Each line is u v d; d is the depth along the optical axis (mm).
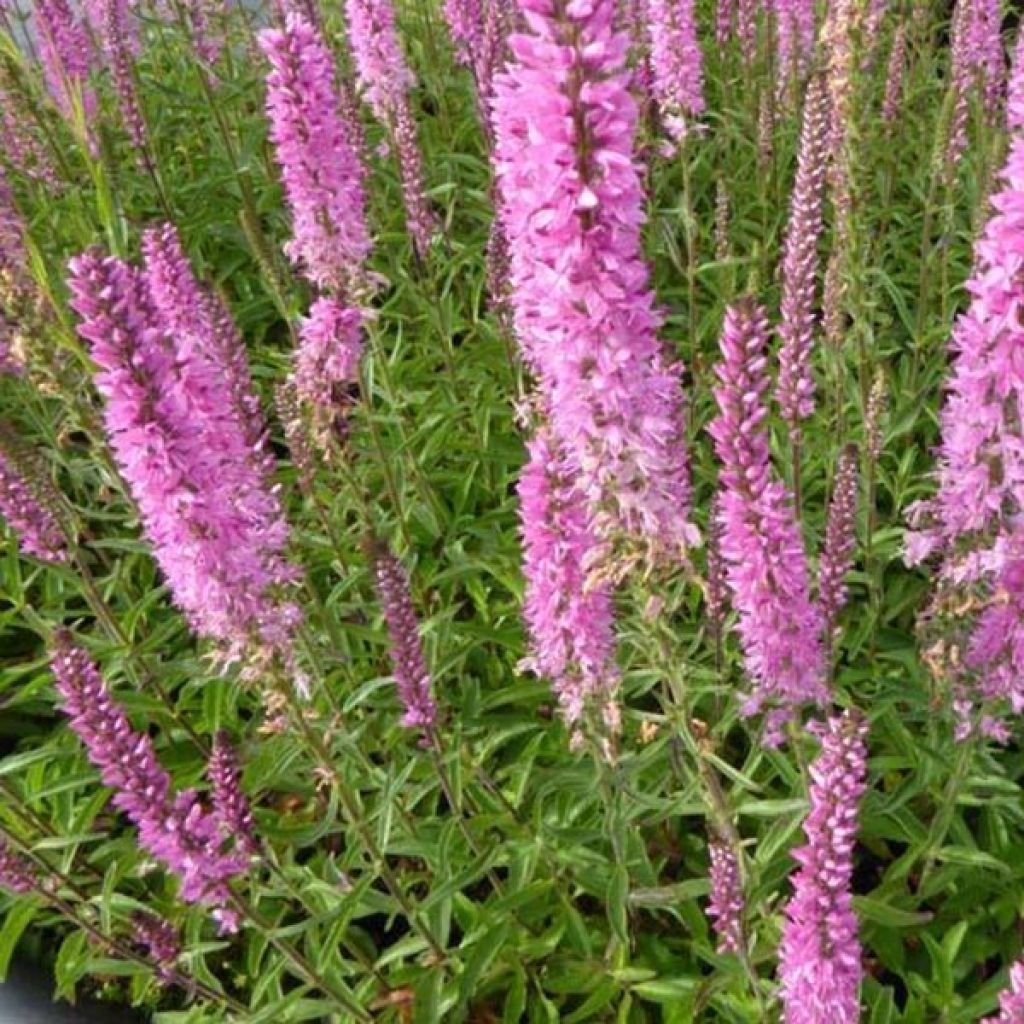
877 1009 384
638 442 284
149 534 341
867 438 485
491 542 566
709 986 393
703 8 958
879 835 440
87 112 756
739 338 291
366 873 413
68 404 465
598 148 245
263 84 831
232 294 785
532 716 511
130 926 447
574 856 439
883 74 785
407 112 581
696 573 322
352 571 513
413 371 652
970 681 391
